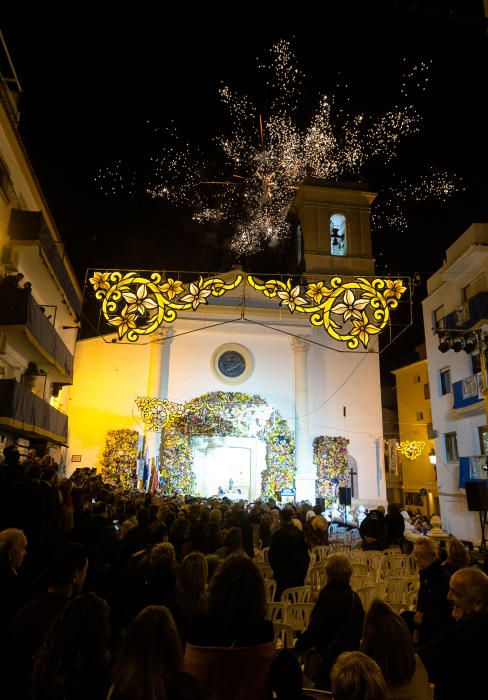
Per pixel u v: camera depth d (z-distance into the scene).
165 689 2.26
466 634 3.01
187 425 24.73
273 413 25.83
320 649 3.88
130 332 7.63
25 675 3.04
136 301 7.69
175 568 4.56
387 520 12.28
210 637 2.87
